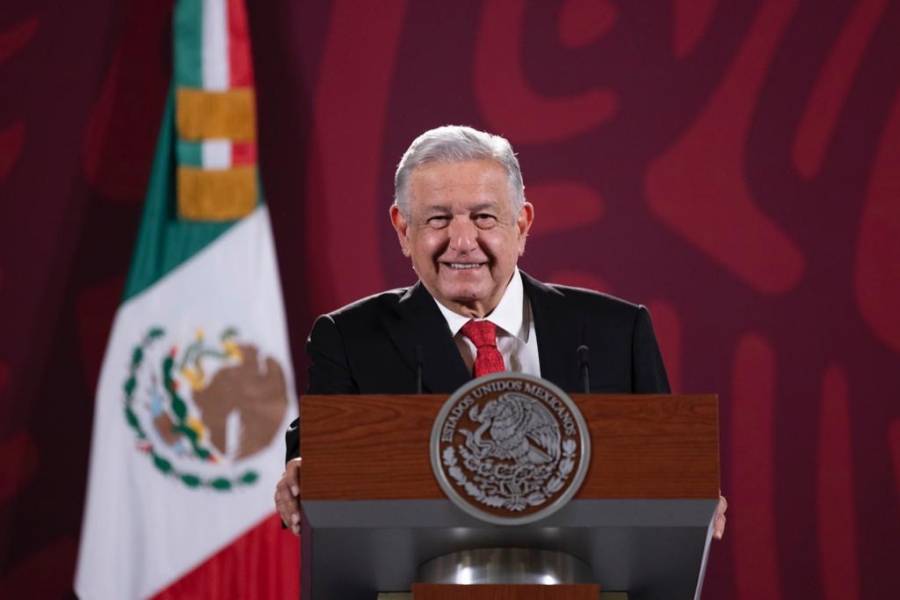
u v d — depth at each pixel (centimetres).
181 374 1631
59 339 1722
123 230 1745
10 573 1677
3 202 1744
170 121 1698
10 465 1692
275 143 1766
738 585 1673
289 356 1656
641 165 1755
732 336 1722
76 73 1775
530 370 957
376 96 1777
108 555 1605
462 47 1784
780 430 1702
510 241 937
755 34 1769
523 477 732
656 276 1736
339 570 786
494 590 733
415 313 958
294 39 1784
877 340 1711
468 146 939
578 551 774
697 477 731
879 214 1730
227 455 1623
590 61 1777
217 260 1655
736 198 1744
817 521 1683
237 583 1609
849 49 1758
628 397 738
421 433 736
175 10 1705
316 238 1752
